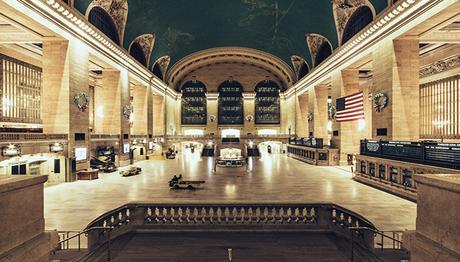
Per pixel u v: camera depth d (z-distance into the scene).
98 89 37.75
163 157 34.72
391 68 18.42
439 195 2.57
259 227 9.31
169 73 44.44
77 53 19.64
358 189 15.39
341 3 24.05
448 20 15.48
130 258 7.15
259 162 31.20
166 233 9.14
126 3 24.86
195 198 13.14
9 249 2.53
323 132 35.28
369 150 17.53
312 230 9.26
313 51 34.06
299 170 23.97
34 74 26.17
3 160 13.17
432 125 28.12
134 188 15.83
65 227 9.02
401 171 13.76
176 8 29.70
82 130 20.14
